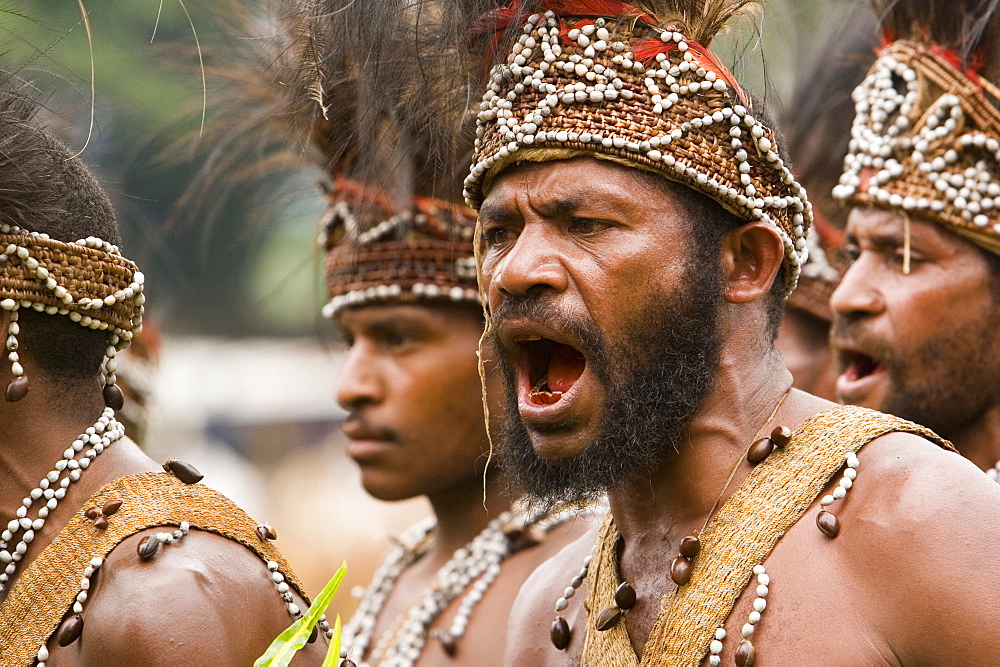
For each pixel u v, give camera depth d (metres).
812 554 6.30
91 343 7.24
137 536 6.71
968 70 8.84
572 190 6.77
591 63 6.88
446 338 10.83
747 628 6.25
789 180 7.06
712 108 6.85
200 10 12.17
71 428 7.18
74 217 7.12
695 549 6.56
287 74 9.55
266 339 32.19
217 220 13.81
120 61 15.02
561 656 7.46
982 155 8.76
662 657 6.49
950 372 8.77
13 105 7.28
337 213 11.18
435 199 10.66
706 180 6.77
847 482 6.38
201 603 6.50
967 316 8.75
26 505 6.99
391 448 10.88
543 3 7.09
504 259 6.97
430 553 11.60
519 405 7.09
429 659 10.60
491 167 7.13
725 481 6.86
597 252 6.77
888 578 6.07
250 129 11.77
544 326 6.78
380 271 10.82
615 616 6.85
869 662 5.99
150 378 12.96
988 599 5.86
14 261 6.88
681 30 7.09
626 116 6.78
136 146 13.38
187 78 12.35
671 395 6.77
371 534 23.81
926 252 8.81
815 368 11.28
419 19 7.97
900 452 6.38
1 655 6.58
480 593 10.55
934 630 5.94
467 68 7.67
